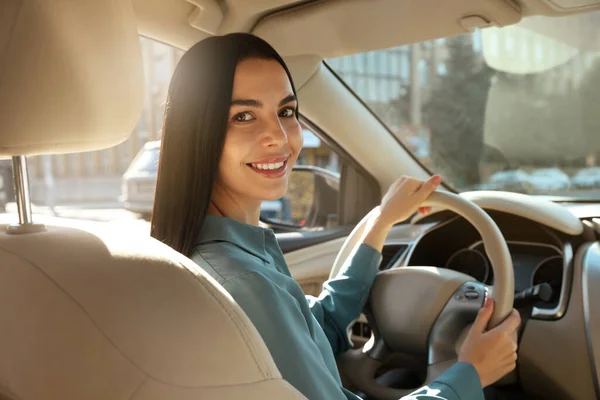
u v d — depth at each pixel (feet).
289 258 7.61
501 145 17.04
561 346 5.00
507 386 5.48
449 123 17.63
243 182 3.49
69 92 2.51
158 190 3.50
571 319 5.02
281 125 3.57
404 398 3.38
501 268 4.02
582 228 5.65
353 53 6.97
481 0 5.45
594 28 7.22
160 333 2.24
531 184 8.21
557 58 15.12
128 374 2.16
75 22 2.49
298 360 2.98
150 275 2.38
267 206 9.08
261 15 5.95
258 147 3.42
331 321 4.75
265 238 3.59
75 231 2.74
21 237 2.64
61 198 36.78
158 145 3.83
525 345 5.12
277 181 3.54
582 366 4.91
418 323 4.72
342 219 8.87
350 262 4.89
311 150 8.80
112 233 2.73
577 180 7.82
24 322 2.30
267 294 3.02
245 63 3.41
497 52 16.55
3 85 2.41
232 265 3.11
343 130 8.08
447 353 4.55
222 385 2.29
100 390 2.16
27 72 2.43
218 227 3.35
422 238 6.37
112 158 36.58
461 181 8.83
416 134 9.16
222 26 5.88
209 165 3.35
